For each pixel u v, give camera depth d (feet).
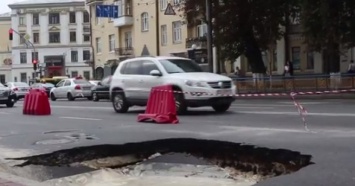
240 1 102.83
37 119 50.78
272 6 102.06
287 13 105.09
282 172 23.47
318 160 23.17
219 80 47.32
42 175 24.52
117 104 55.36
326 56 104.58
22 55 294.87
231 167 25.50
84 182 23.38
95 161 27.37
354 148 25.58
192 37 142.92
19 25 293.43
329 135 30.32
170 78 48.14
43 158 27.76
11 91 79.46
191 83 46.60
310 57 125.80
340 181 19.20
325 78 86.53
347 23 81.30
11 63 306.35
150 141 31.07
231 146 28.40
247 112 49.42
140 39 164.76
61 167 26.04
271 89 94.43
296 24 125.18
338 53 89.04
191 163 26.27
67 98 111.24
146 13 161.99
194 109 54.60
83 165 26.53
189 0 106.42
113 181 23.53
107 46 183.52
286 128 34.68
